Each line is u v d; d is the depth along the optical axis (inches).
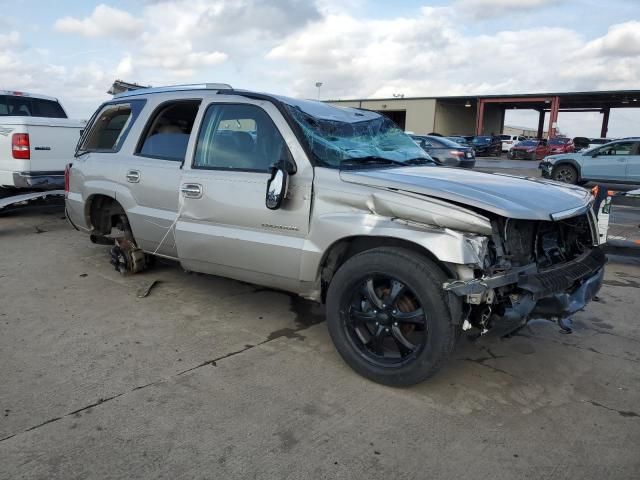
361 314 131.8
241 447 104.5
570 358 149.6
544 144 1464.1
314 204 136.2
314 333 162.1
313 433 109.9
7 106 390.9
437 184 127.6
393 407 120.8
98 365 136.9
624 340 163.5
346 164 143.9
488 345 157.1
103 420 112.0
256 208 146.0
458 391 129.1
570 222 147.8
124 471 96.4
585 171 660.7
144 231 182.1
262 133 149.2
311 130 146.9
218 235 155.3
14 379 128.6
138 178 179.2
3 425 109.2
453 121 2128.4
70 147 325.1
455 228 118.3
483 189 129.1
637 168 624.7
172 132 179.5
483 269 115.9
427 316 118.4
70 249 258.2
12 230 302.8
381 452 104.2
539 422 116.4
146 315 173.0
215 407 118.5
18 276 212.2
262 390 126.6
